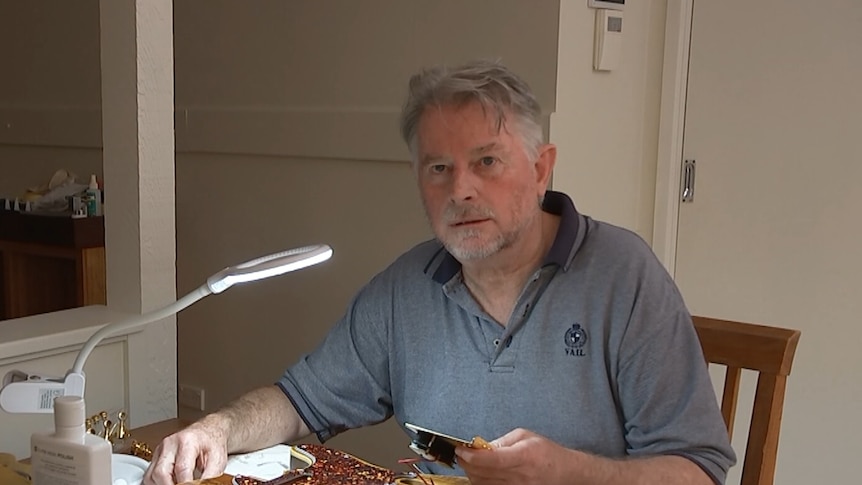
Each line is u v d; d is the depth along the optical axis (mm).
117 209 1694
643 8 2404
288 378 1545
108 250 1716
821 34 2227
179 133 2891
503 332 1365
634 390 1284
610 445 1312
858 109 2203
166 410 1760
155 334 1718
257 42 2684
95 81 3072
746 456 1436
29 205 2748
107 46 1658
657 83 2447
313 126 2553
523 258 1362
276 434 1463
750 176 2367
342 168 2539
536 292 1353
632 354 1286
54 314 1683
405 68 2375
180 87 2900
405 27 2361
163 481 1238
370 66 2443
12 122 3316
